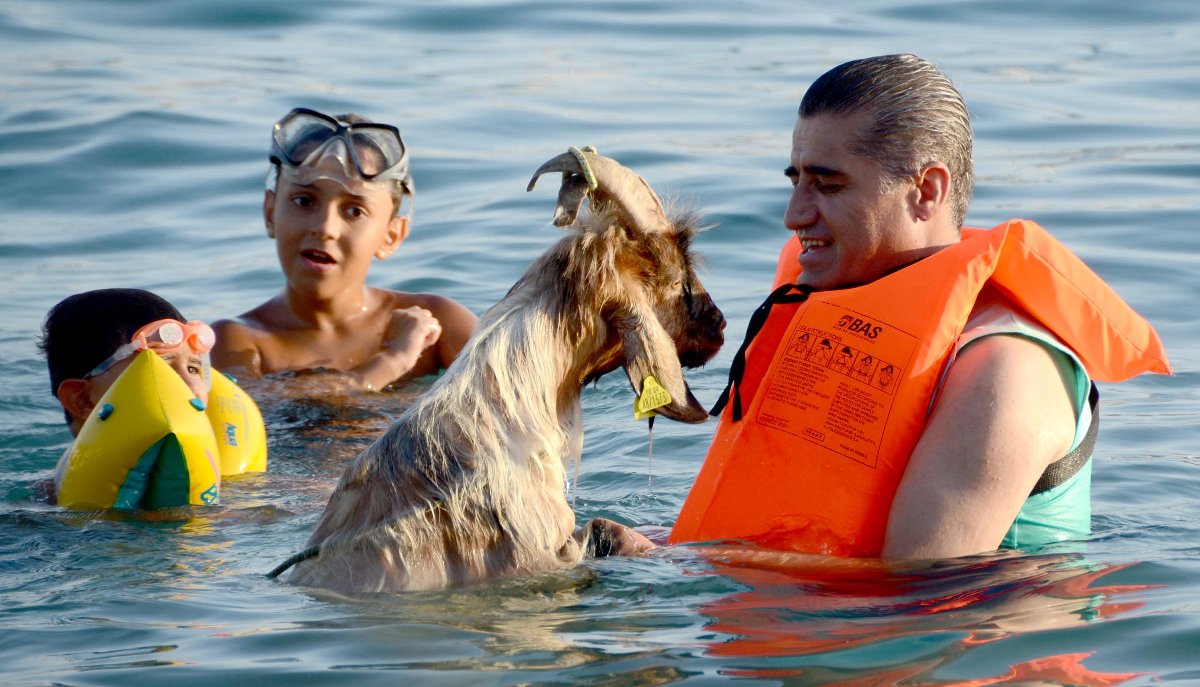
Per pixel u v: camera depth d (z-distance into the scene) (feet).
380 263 50.55
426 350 41.83
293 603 22.86
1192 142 61.72
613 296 23.89
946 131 23.57
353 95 71.20
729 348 41.27
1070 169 58.39
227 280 49.24
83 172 60.34
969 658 19.06
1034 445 21.63
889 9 88.58
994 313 23.09
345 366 40.96
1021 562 22.27
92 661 20.36
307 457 34.17
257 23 86.89
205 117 67.00
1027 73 73.41
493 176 59.62
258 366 40.22
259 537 27.61
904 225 23.76
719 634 20.43
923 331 22.58
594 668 19.35
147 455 28.94
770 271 47.78
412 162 61.21
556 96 70.85
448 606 22.31
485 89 72.28
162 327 31.42
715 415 25.70
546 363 24.21
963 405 21.85
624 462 34.22
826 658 19.24
